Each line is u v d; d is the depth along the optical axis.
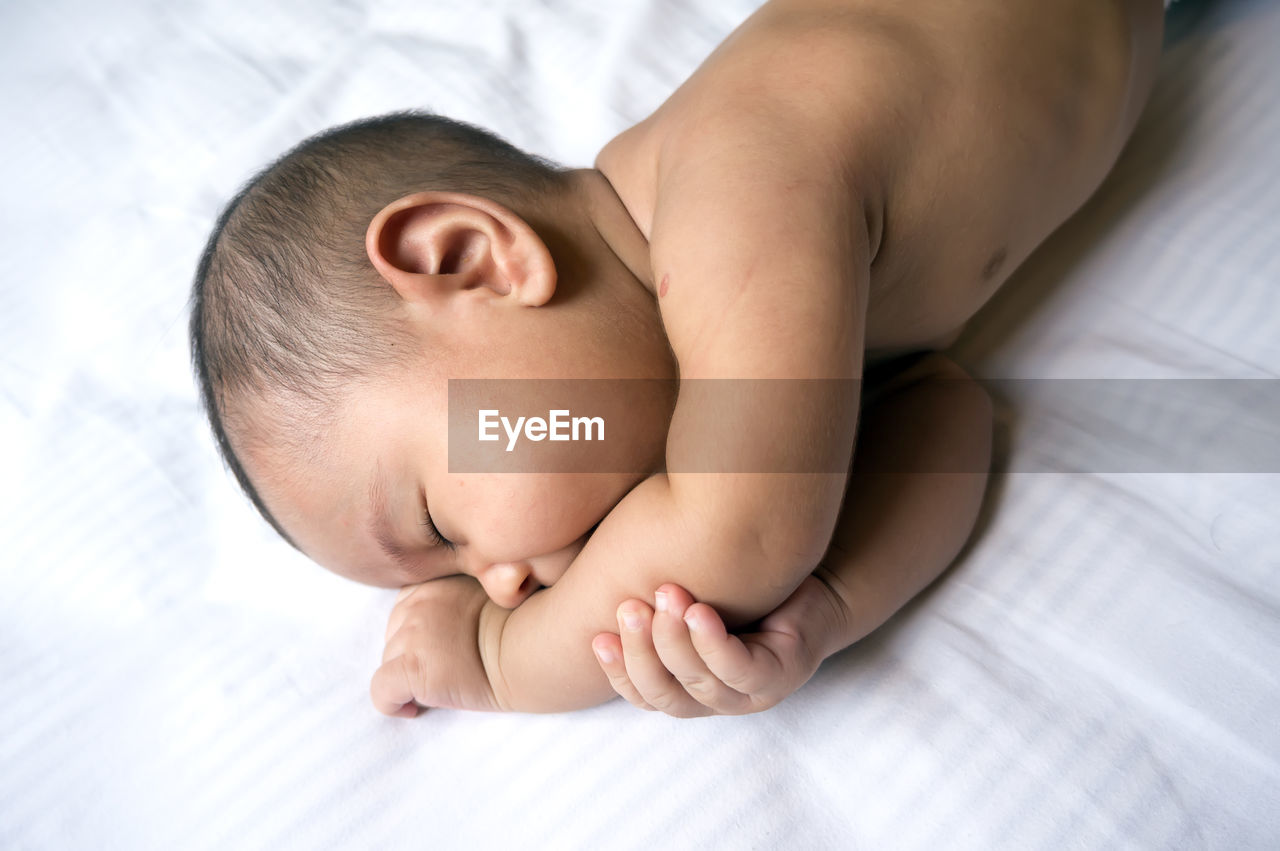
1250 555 0.39
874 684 0.38
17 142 0.62
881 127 0.37
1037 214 0.43
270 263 0.39
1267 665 0.37
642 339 0.38
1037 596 0.39
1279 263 0.46
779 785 0.37
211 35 0.66
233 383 0.39
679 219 0.36
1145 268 0.48
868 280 0.36
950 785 0.36
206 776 0.39
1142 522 0.40
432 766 0.39
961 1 0.41
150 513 0.47
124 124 0.62
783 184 0.35
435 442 0.37
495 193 0.40
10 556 0.46
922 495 0.40
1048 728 0.36
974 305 0.43
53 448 0.49
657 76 0.58
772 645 0.35
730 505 0.33
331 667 0.42
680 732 0.38
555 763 0.38
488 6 0.62
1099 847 0.34
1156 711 0.36
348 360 0.38
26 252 0.56
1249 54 0.53
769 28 0.40
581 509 0.37
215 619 0.44
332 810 0.38
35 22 0.69
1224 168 0.50
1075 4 0.43
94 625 0.44
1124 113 0.45
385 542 0.39
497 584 0.38
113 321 0.53
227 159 0.58
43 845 0.38
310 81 0.61
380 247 0.37
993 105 0.40
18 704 0.42
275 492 0.39
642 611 0.34
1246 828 0.34
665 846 0.36
